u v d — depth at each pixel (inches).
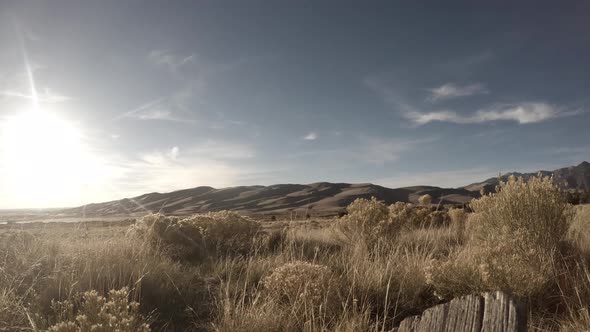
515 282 175.9
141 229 353.1
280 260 285.4
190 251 339.6
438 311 88.0
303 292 188.9
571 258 226.7
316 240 406.0
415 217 515.2
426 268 200.4
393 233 373.7
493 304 82.7
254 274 256.7
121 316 116.0
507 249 210.2
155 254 273.7
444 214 557.6
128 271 215.3
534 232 226.7
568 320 164.2
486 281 178.4
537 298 180.7
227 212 417.1
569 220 245.4
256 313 169.6
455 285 187.9
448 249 327.9
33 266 203.5
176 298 207.0
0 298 164.7
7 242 239.3
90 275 195.3
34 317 157.3
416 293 206.2
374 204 387.9
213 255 335.3
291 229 410.9
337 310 185.6
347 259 290.8
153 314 185.3
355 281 219.0
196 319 187.3
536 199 231.8
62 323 105.6
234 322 165.5
